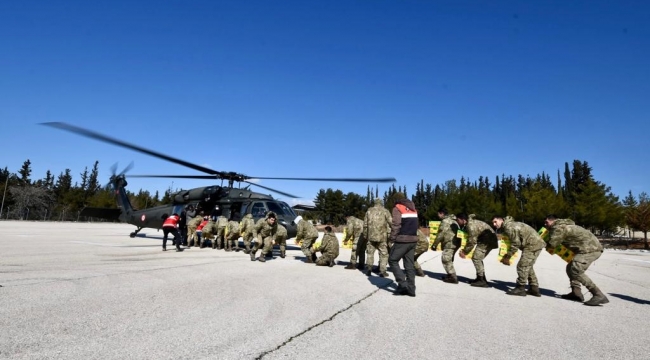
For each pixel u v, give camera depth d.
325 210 68.88
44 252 10.66
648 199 41.16
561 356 3.54
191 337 3.61
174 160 11.98
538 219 39.31
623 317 5.32
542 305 5.96
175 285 6.19
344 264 10.84
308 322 4.30
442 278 8.51
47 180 75.12
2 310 4.27
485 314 5.14
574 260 6.38
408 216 6.28
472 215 7.70
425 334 4.05
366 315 4.77
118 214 19.55
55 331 3.62
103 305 4.70
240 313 4.57
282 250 11.64
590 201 34.97
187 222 14.72
